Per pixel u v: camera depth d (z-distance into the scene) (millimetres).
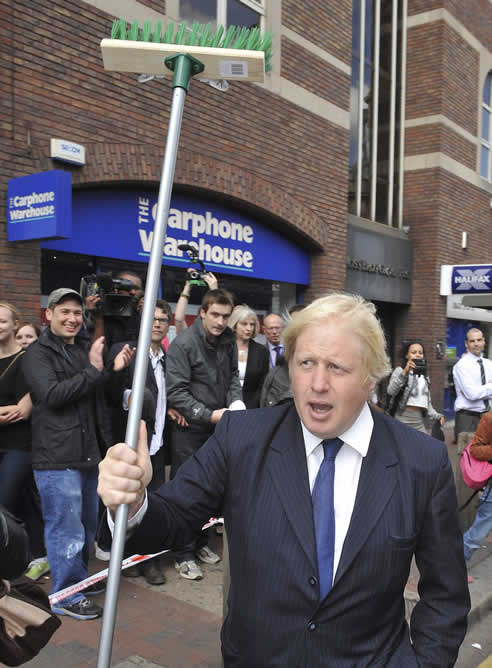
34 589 1606
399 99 11367
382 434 1369
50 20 5184
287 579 1233
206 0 6633
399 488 1292
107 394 3420
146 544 1271
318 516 1286
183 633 3094
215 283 4820
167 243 6652
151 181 6070
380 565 1229
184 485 1371
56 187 4562
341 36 8648
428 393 4965
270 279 8102
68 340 3359
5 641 1541
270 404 4137
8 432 3582
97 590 3414
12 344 3717
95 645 2904
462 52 11688
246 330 4590
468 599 1350
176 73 1390
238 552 1307
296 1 7844
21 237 4844
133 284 3609
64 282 5742
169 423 4047
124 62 1433
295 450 1346
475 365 5754
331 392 1253
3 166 4906
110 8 5656
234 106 6996
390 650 1256
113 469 1133
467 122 11984
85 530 3410
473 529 3979
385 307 11281
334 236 8672
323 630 1212
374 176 10742
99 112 5613
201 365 3920
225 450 1380
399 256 10945
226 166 6910
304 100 8016
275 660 1229
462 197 11898
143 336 1253
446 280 11219
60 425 3109
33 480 3785
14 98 4957
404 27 11266
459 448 4477
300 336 1305
